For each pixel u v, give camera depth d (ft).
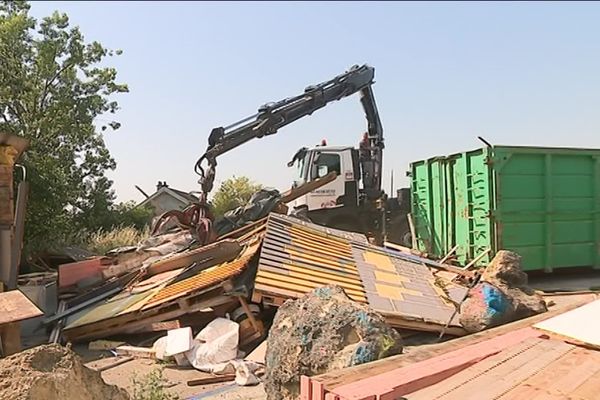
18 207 22.74
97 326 23.66
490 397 8.23
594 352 10.51
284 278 21.56
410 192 44.52
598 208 36.60
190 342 19.63
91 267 33.22
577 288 33.40
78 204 75.92
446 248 38.37
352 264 27.02
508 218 34.06
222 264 25.59
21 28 68.39
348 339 12.94
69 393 10.98
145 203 87.81
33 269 45.11
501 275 24.82
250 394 16.05
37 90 69.97
